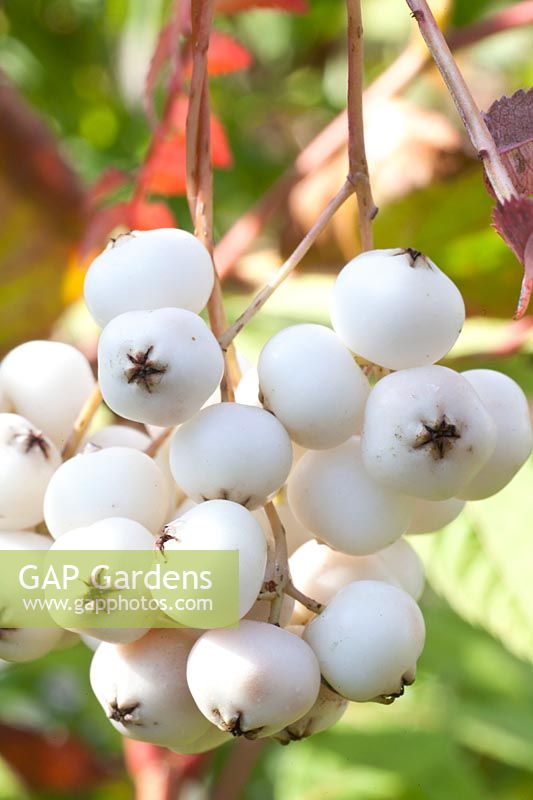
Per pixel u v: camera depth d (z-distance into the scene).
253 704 0.16
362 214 0.17
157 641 0.16
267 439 0.16
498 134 0.16
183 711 0.16
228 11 0.21
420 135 0.25
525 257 0.14
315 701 0.16
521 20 0.24
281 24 0.36
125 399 0.16
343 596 0.16
